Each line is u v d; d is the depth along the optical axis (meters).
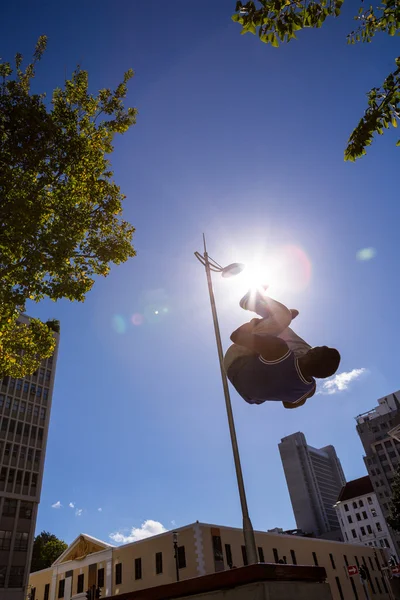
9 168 11.88
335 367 3.38
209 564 27.75
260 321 3.67
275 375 3.44
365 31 6.46
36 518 51.03
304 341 3.75
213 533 29.72
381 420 97.69
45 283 13.04
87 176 13.94
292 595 3.53
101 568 33.12
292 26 5.76
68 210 13.64
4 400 54.47
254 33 5.95
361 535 89.75
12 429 53.59
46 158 12.91
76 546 36.56
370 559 49.84
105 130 14.98
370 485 96.06
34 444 55.12
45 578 37.03
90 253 14.61
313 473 171.12
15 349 15.15
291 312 3.81
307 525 158.38
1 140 11.86
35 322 15.41
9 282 12.77
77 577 34.41
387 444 91.94
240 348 3.67
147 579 29.64
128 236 15.22
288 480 170.75
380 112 6.34
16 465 51.94
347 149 6.83
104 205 14.55
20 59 14.42
